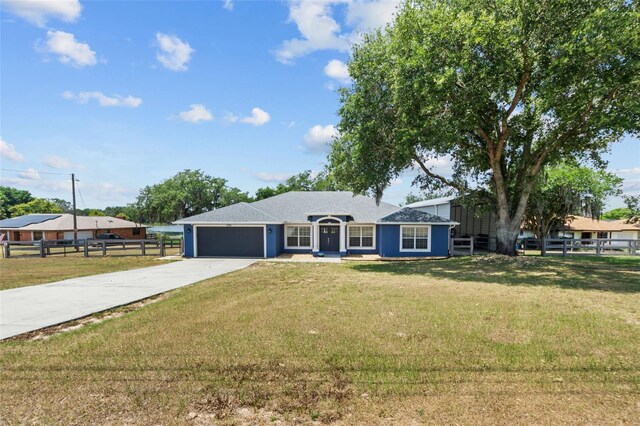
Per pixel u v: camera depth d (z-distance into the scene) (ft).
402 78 44.42
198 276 44.37
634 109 40.70
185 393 13.15
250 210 73.31
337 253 73.92
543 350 16.97
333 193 89.92
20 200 236.02
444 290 32.50
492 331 19.94
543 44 41.06
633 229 110.83
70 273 47.65
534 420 11.23
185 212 153.79
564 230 100.42
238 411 11.93
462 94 44.09
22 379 14.49
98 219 137.08
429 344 17.93
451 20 42.16
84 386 13.80
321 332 20.11
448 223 69.41
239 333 20.11
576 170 82.79
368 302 27.66
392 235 70.38
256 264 58.44
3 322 23.29
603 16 37.76
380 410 11.88
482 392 12.97
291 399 12.64
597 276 39.86
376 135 51.11
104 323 23.03
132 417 11.64
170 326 21.79
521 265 49.21
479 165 60.80
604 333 19.44
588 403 12.20
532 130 53.31
